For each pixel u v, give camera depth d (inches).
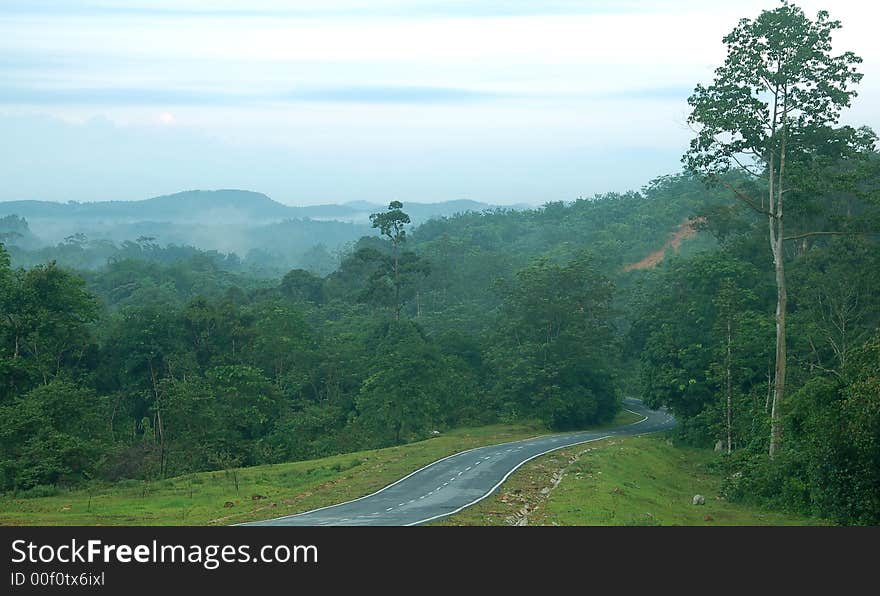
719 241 2792.8
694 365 2433.6
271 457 2251.5
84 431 2026.3
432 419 2672.2
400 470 1760.6
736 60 1694.1
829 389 1333.7
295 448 2332.7
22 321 2162.9
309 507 1320.1
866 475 1227.2
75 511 1417.3
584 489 1459.2
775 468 1544.0
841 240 1989.4
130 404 2481.5
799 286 2087.8
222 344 2815.0
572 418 2851.9
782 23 1643.7
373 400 2471.7
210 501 1534.2
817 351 2046.0
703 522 1310.3
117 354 2506.2
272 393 2476.6
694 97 1765.5
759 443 1866.4
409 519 1170.0
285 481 1815.9
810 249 2315.5
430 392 2534.5
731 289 2273.6
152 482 1891.0
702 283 2518.5
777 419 1637.6
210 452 2112.5
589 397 2842.0
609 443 2357.3
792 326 2034.9
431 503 1342.3
